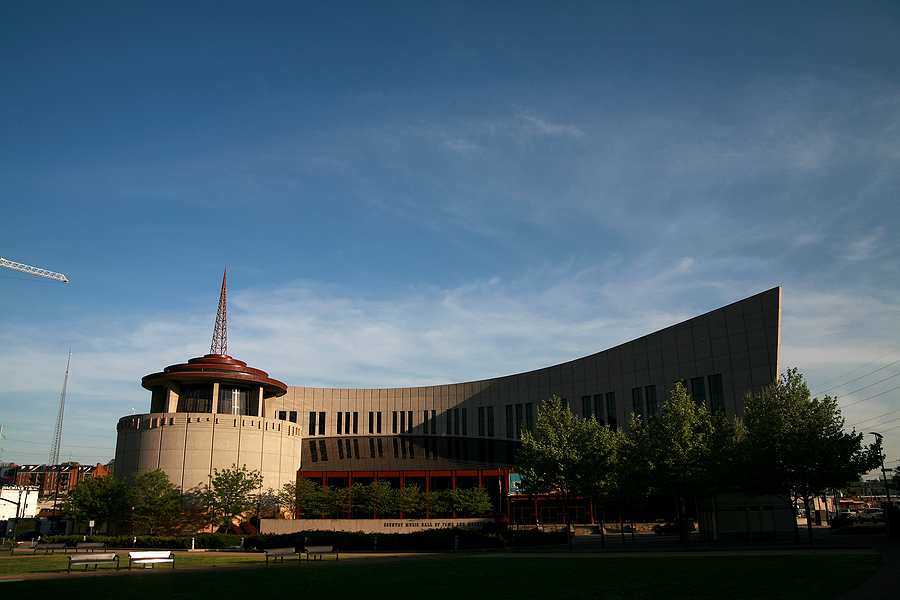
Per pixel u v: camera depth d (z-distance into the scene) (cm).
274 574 2927
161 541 5772
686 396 4900
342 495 7144
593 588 2220
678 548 4362
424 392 10656
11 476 18612
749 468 4462
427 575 2791
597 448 5138
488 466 8225
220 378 7575
